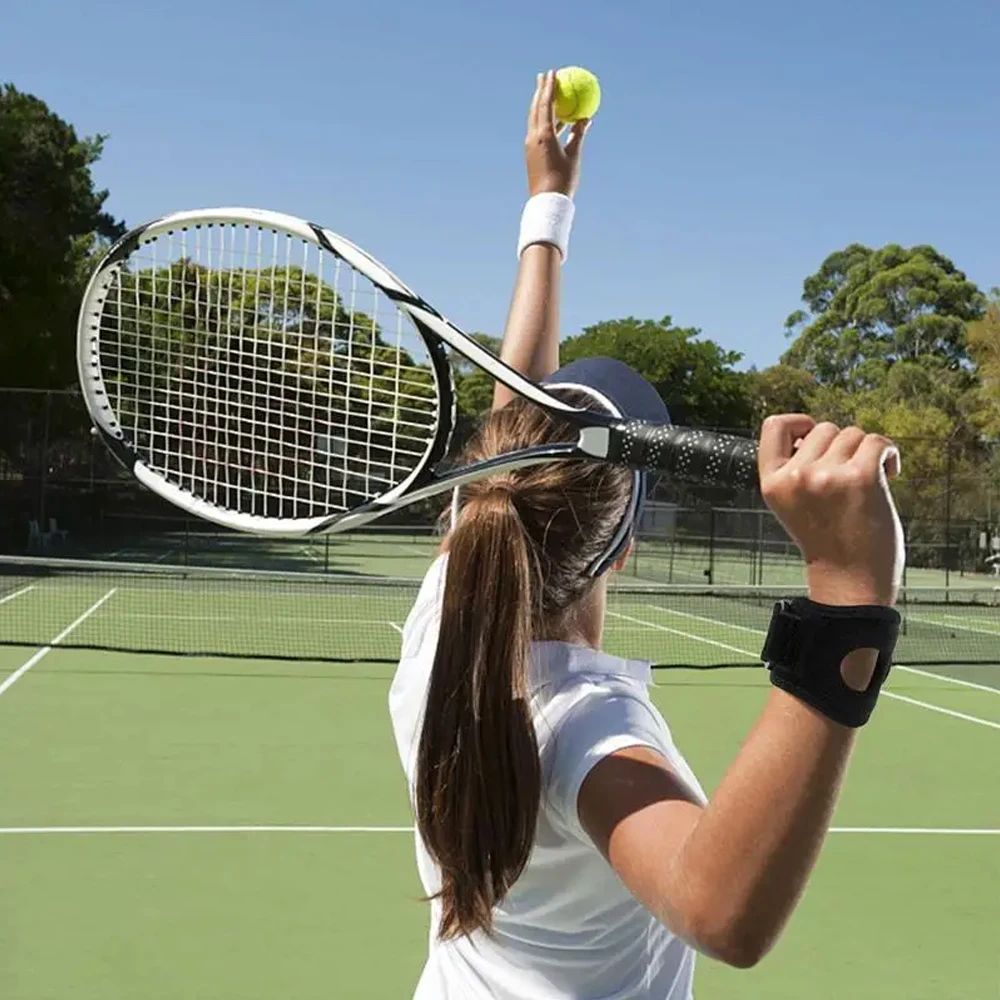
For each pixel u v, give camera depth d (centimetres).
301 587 2100
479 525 129
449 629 128
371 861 561
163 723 884
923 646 1571
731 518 2278
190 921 478
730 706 1045
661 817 111
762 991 430
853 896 532
